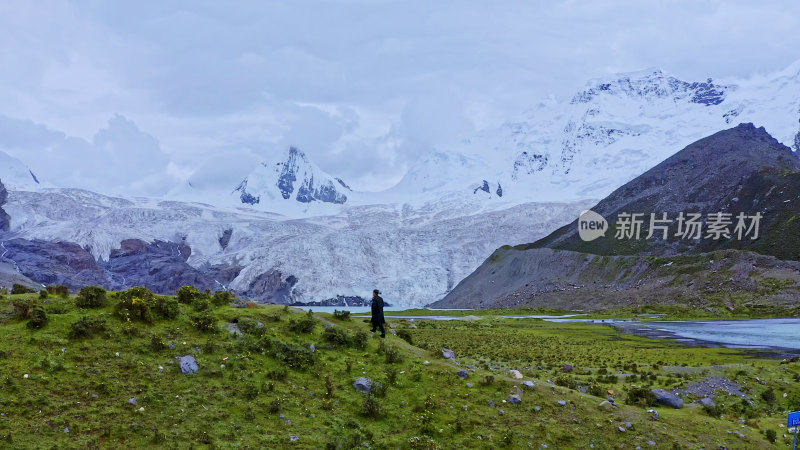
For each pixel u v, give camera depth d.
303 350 28.88
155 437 21.14
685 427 28.28
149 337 27.19
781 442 29.14
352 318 38.44
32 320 25.88
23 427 20.44
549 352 66.25
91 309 28.38
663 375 46.38
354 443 22.66
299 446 22.11
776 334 93.50
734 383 41.88
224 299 34.16
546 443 24.45
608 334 96.69
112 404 22.59
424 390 27.55
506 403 27.23
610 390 34.50
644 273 190.88
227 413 23.45
